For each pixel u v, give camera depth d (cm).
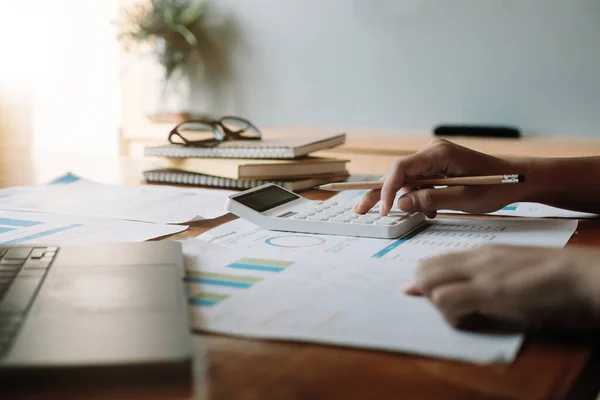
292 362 40
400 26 267
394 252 66
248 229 77
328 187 83
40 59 311
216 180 111
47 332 39
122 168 134
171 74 293
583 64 243
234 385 37
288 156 112
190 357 35
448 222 82
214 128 125
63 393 34
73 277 50
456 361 40
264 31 290
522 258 46
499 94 256
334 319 46
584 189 84
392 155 237
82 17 304
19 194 100
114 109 308
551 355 41
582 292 42
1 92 312
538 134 253
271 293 52
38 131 313
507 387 37
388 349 41
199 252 64
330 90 283
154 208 89
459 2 257
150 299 45
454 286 45
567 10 242
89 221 81
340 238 73
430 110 268
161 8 288
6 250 58
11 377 34
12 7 309
